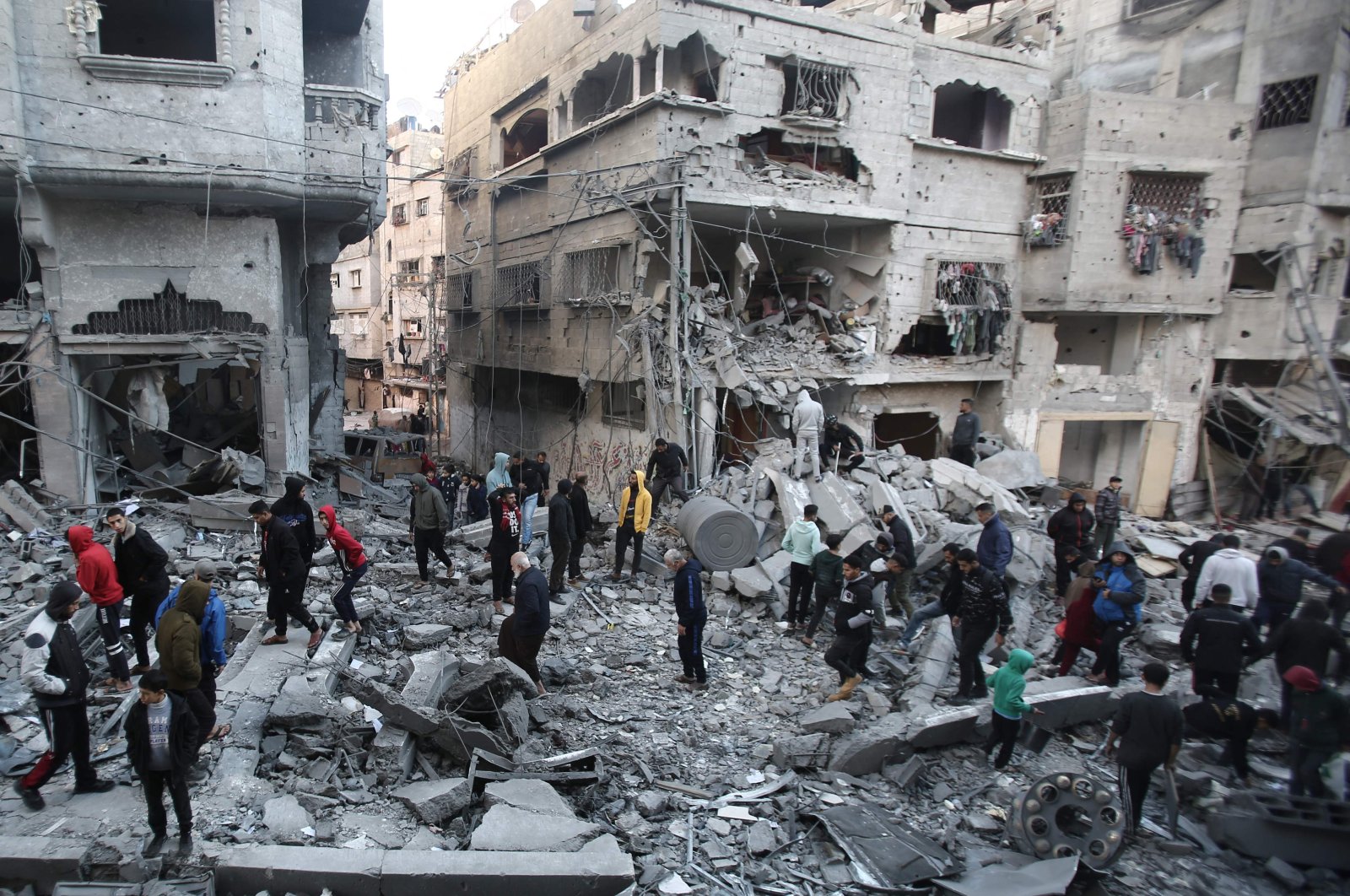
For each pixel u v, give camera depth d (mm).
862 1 24031
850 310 19422
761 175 17031
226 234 14609
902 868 6410
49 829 5977
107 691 8203
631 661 10203
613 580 12680
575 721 8594
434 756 7574
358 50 18797
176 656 6219
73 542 8062
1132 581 9742
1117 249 19953
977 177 19750
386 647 9820
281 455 15406
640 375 17203
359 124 14703
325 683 8203
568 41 19734
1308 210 19781
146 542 8305
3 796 6523
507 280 24438
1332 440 19453
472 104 26703
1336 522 20281
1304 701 7625
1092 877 6543
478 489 16188
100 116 12906
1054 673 10477
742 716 9000
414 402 39969
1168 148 19906
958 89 20203
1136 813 7293
